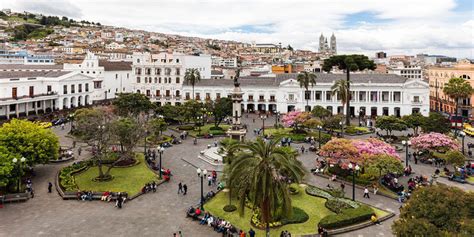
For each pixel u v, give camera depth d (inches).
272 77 5054.1
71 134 3137.3
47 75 4384.8
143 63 5147.6
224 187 1964.8
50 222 1577.3
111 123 2278.5
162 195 1910.7
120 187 1989.4
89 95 4825.3
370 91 4485.7
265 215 1241.4
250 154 1270.9
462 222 1027.3
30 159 2039.9
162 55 5201.8
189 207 1752.0
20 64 5187.0
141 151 2755.9
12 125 2158.0
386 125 3129.9
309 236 1435.8
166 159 2571.4
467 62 5128.0
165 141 3029.0
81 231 1492.4
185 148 2886.3
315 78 4522.6
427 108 4345.5
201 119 3895.2
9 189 1895.9
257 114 4633.4
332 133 3346.5
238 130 2652.6
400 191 1913.1
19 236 1443.2
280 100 4709.6
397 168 1894.7
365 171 2116.1
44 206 1759.4
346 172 2154.3
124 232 1486.2
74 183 1987.0
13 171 1819.6
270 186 1200.8
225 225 1488.7
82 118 2588.6
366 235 1459.2
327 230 1472.7
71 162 2468.0
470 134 3334.2
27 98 3774.6
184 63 5049.2
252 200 1232.2
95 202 1819.6
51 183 2062.0
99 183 2047.2
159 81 5108.3
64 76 4311.0
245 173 1221.1
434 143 2396.7
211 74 6166.3
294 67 7391.7
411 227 1055.6
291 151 1902.1
